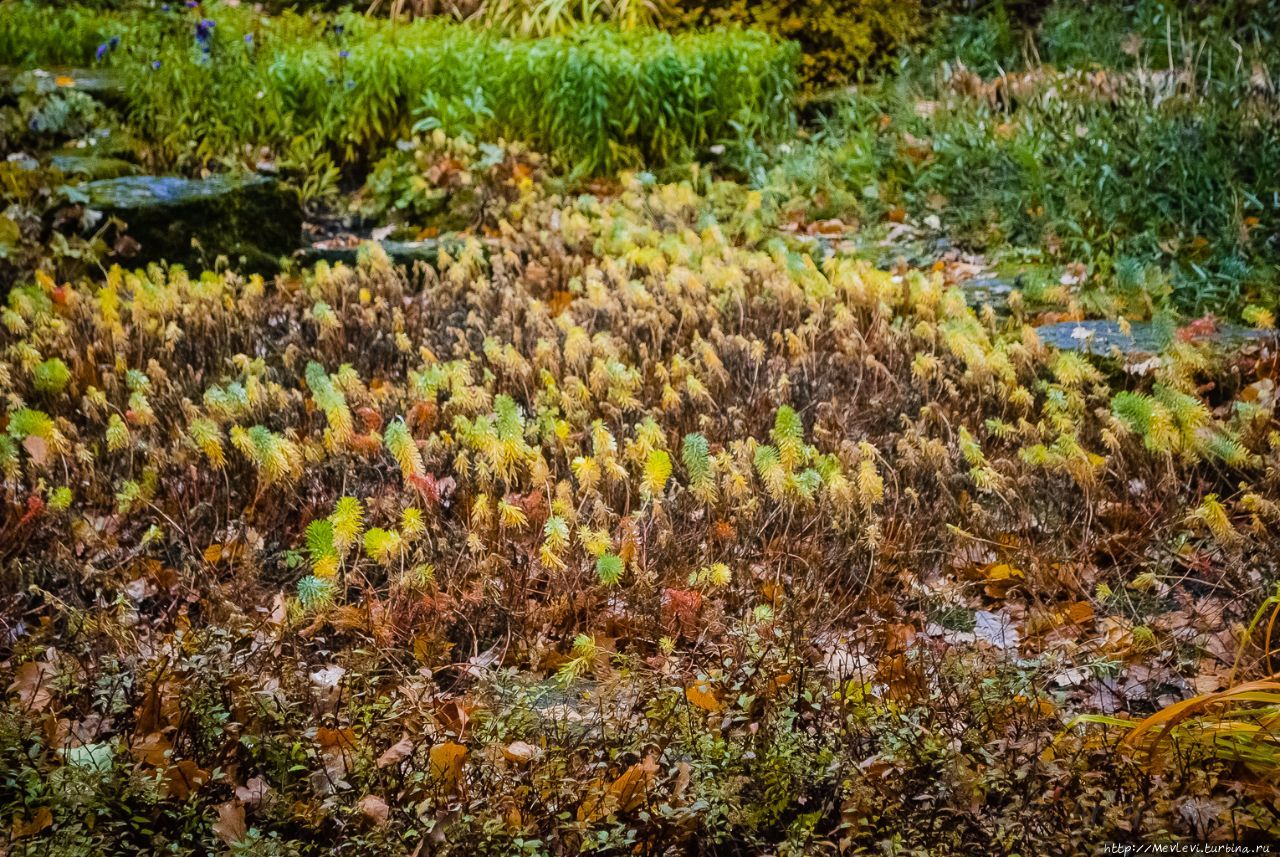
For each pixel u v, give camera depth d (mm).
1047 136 6840
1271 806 2344
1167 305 5227
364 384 4703
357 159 7992
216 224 6402
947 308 4828
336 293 5531
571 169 7746
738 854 2477
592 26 8984
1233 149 6164
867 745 2699
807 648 3131
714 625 3230
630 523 3512
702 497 3588
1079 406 4090
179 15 9125
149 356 4879
